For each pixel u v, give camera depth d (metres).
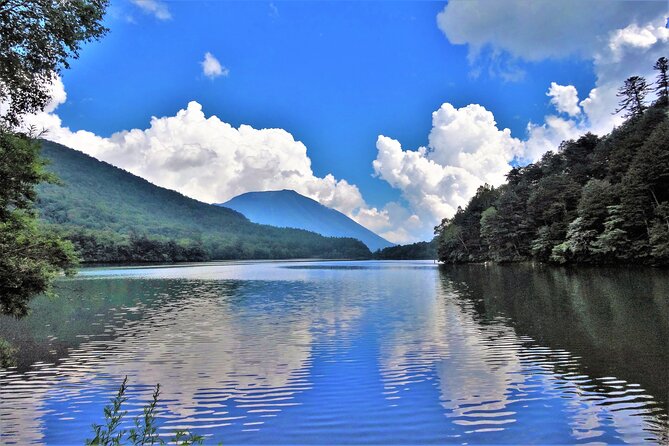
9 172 10.91
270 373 14.61
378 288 45.53
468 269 78.69
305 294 40.62
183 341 19.72
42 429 10.62
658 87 84.38
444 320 23.81
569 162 91.75
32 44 8.46
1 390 13.29
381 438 9.88
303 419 10.89
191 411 11.52
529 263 75.62
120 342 19.64
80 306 32.47
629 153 61.38
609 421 10.23
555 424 10.20
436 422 10.55
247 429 10.45
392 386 13.09
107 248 142.00
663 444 9.16
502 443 9.48
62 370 15.27
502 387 12.68
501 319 23.36
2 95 9.02
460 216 119.44
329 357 16.48
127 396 12.68
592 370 13.79
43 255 12.90
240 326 23.36
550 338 18.30
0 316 26.30
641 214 52.47
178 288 48.84
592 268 57.25
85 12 8.66
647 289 32.72
